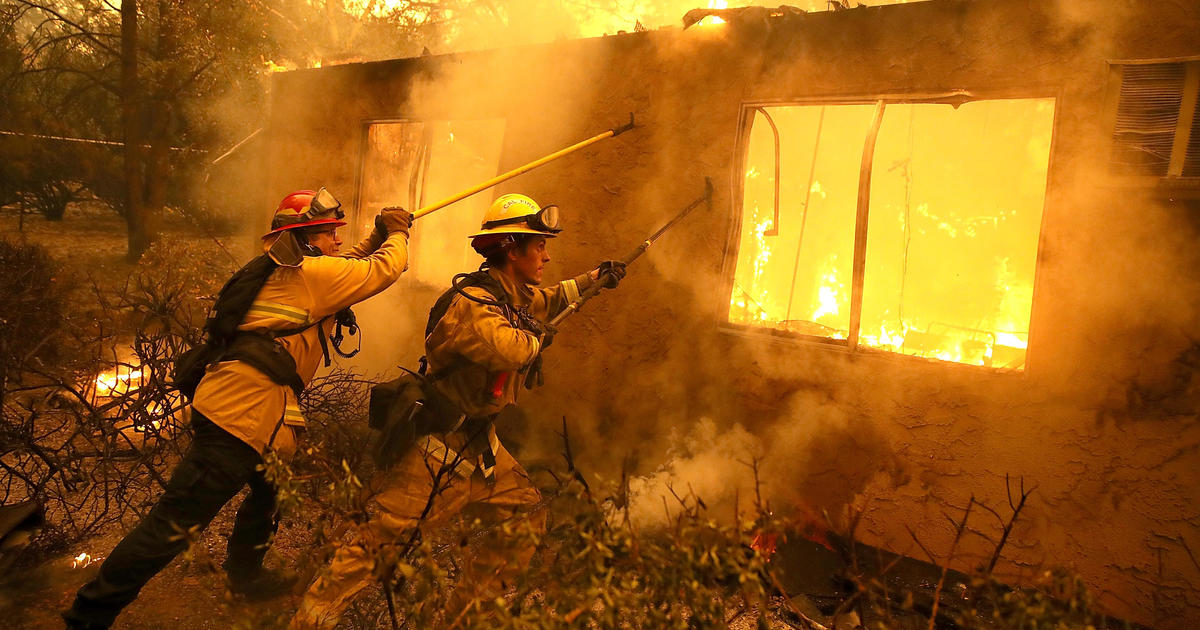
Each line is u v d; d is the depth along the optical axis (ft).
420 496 9.02
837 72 12.90
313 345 9.96
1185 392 10.21
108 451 13.48
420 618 6.10
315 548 8.44
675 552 5.69
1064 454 10.99
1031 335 11.28
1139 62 10.52
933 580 11.66
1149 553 10.39
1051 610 5.18
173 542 9.03
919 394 12.09
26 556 11.71
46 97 51.78
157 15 40.22
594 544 5.68
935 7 12.00
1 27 45.85
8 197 50.37
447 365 9.21
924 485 12.01
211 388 9.29
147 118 47.42
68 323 21.34
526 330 9.30
